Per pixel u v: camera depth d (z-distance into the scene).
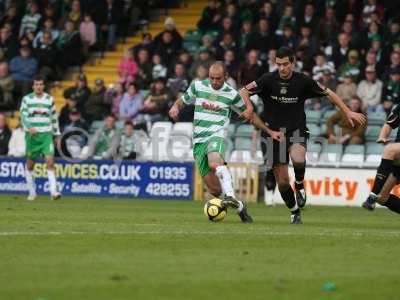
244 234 32.97
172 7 80.12
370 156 61.22
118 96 68.62
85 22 76.50
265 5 69.94
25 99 55.78
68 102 69.38
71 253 27.47
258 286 22.56
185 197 62.53
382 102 63.19
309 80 37.75
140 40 77.88
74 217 41.12
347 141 61.41
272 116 38.38
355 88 63.34
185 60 68.50
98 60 76.81
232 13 71.44
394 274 24.59
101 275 23.78
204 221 39.28
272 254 27.83
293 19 69.56
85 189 64.62
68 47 75.38
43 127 55.94
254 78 64.94
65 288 22.02
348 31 66.50
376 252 28.64
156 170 63.09
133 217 41.84
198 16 78.81
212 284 22.75
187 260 26.41
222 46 69.62
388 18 68.38
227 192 38.25
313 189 60.06
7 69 74.12
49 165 56.47
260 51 68.38
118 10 77.62
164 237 31.58
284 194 39.06
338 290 22.19
